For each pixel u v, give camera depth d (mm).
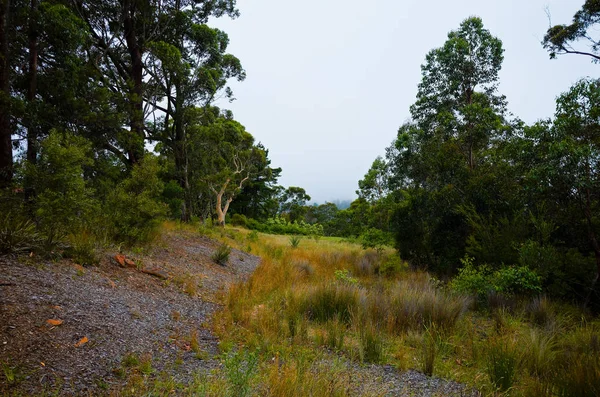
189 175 21688
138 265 7469
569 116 9094
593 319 7848
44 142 6176
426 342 5352
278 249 17859
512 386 4148
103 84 16094
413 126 23719
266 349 4617
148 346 4145
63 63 11750
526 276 9039
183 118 19734
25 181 6031
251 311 6355
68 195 6023
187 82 19094
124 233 8562
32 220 6219
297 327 5426
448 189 14320
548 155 9125
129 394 3000
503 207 12484
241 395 3062
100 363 3434
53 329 3705
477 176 13602
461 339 5926
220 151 27531
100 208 8203
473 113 15875
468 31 21875
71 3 15445
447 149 15398
